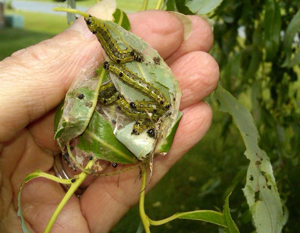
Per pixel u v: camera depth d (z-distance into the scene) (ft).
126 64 0.49
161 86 0.49
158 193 1.35
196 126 0.58
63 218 0.62
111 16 0.48
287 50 0.76
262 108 0.99
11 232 0.59
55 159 0.64
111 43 0.47
